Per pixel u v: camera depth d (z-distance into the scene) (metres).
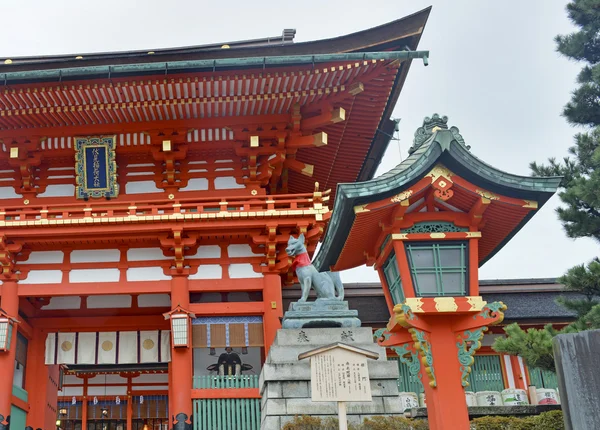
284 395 15.34
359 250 12.73
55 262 21.20
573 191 14.06
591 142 15.19
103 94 20.28
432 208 11.51
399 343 11.87
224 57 20.27
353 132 24.47
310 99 21.27
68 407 31.64
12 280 20.84
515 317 22.23
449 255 11.37
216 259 21.34
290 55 20.05
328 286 17.61
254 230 21.14
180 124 21.64
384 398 15.52
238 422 19.03
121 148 22.02
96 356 23.17
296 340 16.16
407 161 11.74
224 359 20.95
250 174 22.30
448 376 10.82
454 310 10.87
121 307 24.09
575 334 5.57
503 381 21.95
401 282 11.29
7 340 19.72
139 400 31.72
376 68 20.47
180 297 20.67
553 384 21.86
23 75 19.27
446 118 12.32
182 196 22.22
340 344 11.91
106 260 21.28
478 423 13.50
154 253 21.41
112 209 20.92
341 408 11.43
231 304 20.72
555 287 23.44
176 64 19.20
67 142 22.02
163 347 23.47
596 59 16.38
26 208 21.64
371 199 10.76
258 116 21.81
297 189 27.81
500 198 11.11
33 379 22.52
